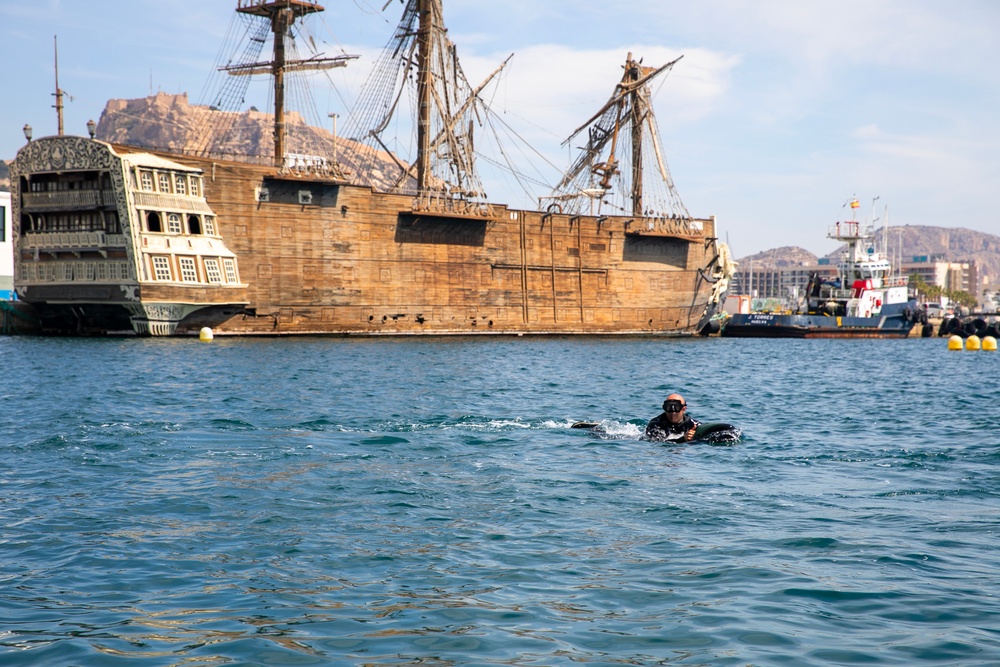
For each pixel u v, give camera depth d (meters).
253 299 89.19
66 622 9.34
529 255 107.75
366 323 96.06
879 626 9.21
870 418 29.58
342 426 24.95
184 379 42.34
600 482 16.89
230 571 11.13
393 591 10.41
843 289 130.88
